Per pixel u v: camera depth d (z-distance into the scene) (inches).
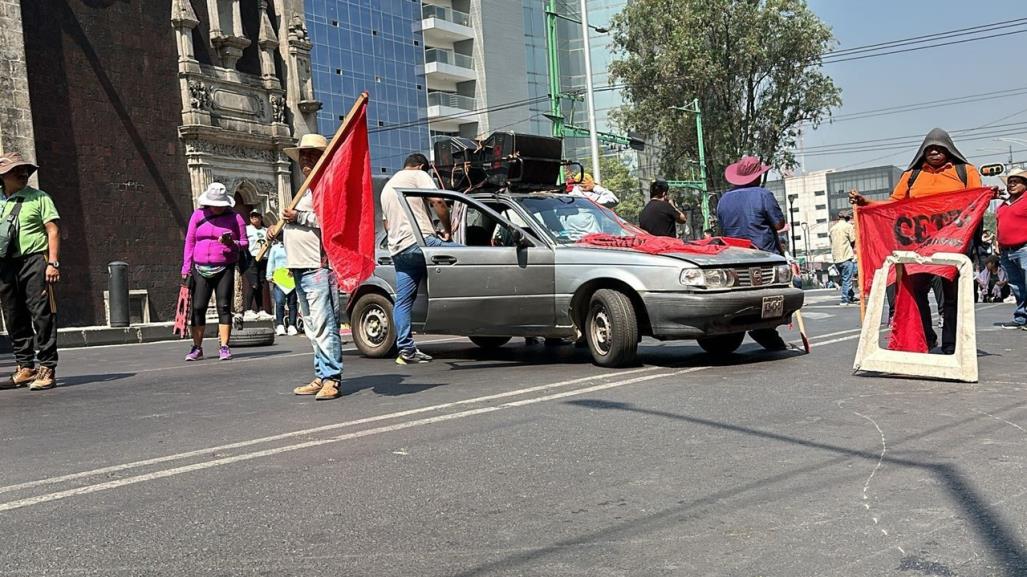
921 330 285.9
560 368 324.8
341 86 2236.7
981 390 240.5
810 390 250.4
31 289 327.3
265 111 1187.9
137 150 1013.2
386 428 213.2
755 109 1812.3
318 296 268.1
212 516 144.9
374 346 393.4
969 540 122.5
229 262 441.7
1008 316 513.3
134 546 130.9
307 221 267.7
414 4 2470.5
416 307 366.9
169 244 1040.2
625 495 150.1
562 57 2847.0
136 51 1024.9
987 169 908.0
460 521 138.9
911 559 116.6
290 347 510.9
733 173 378.0
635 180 2549.2
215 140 1096.8
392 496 153.9
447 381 298.8
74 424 241.3
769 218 366.9
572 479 161.5
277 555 125.6
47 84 926.4
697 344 400.2
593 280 324.5
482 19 2655.0
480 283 345.4
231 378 342.3
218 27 1120.8
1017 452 169.2
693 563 118.1
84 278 941.8
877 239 296.7
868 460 167.5
